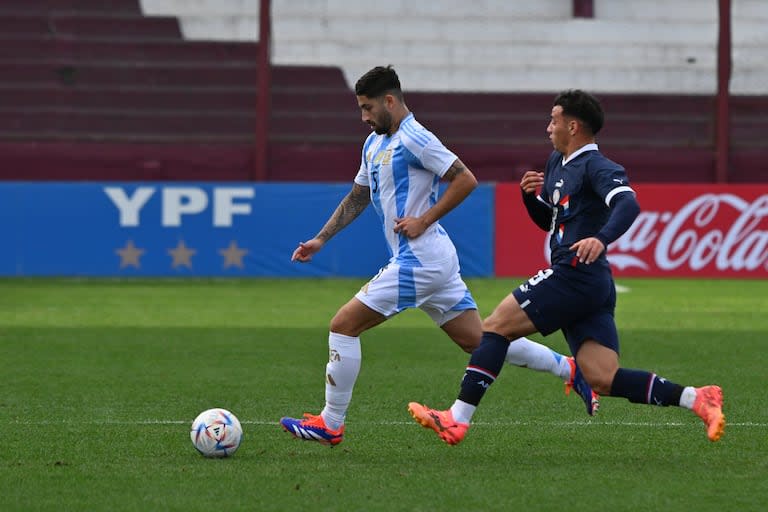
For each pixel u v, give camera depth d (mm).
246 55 94562
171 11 98625
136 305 58562
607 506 18859
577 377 24391
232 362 38625
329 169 89125
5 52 93188
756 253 73562
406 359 39469
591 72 97438
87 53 93500
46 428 26281
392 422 27281
